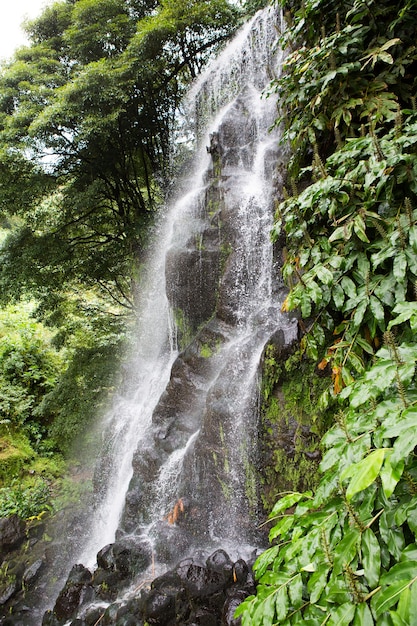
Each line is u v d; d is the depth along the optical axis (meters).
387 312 2.44
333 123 3.25
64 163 7.03
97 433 6.37
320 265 2.65
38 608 4.23
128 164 7.75
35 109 6.09
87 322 8.05
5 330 9.70
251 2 6.70
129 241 7.22
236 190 4.60
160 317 6.39
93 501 5.60
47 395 7.44
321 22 3.40
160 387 5.47
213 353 4.32
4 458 6.95
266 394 3.43
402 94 3.00
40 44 7.38
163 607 2.98
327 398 2.71
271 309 3.97
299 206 3.00
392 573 1.21
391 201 2.44
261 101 5.16
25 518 5.82
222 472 3.64
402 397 1.49
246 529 3.55
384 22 3.00
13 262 6.79
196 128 7.31
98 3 6.40
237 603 2.75
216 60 6.74
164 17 6.16
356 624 1.23
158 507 4.18
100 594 3.67
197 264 4.86
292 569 1.60
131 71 5.99
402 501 1.41
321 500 1.64
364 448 1.52
